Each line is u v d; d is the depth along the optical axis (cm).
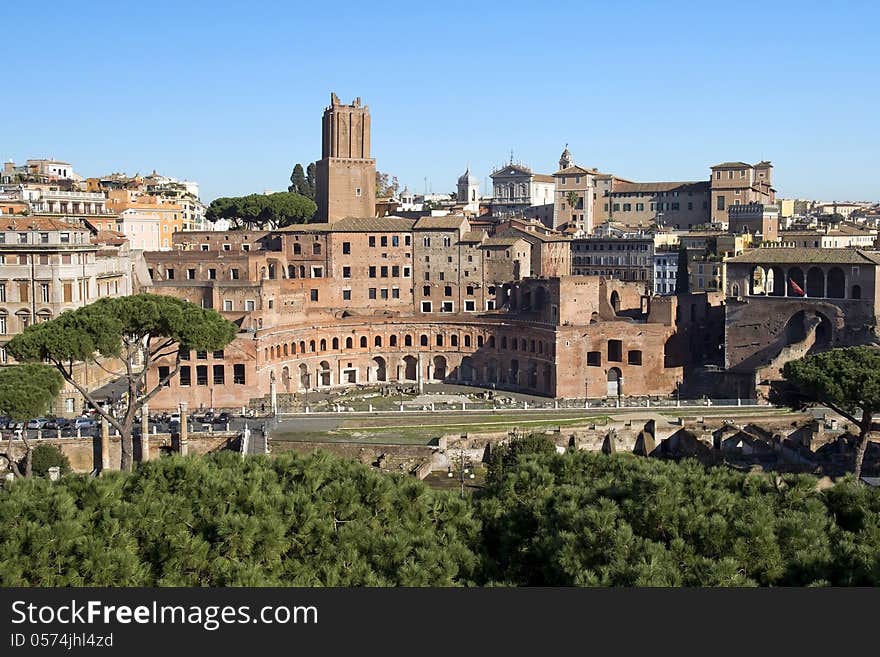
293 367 17512
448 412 14750
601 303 18262
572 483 5928
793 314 16775
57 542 5034
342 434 13262
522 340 17888
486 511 5791
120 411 13212
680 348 17975
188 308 11069
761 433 13238
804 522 5031
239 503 5531
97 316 10356
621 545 4862
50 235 14750
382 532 5366
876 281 15888
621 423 13825
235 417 14112
